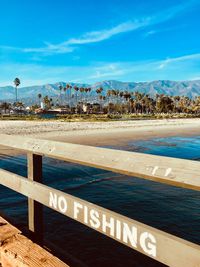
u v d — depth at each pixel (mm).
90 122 68438
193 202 9625
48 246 3635
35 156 2738
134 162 1772
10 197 9672
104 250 6027
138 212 8750
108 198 10180
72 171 14516
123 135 38906
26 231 3141
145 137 37250
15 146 2957
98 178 13156
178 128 57938
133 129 51375
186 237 6996
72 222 7414
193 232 7258
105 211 1887
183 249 1431
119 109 158500
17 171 14438
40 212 2795
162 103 152875
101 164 1982
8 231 2393
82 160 2150
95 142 29844
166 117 120188
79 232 6844
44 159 17750
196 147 27078
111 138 34406
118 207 9227
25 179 2777
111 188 11461
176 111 168500
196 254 1371
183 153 23234
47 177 13336
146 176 1701
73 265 3402
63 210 2260
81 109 165250
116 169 1890
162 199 9984
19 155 18781
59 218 7660
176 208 9047
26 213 8156
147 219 8180
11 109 175000
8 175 3080
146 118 106625
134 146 27219
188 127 61531
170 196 10320
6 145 3152
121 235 1783
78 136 35875
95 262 5582
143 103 169125
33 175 2721
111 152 1946
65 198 2230
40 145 2609
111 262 5578
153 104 168875
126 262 5617
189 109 164625
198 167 1453
